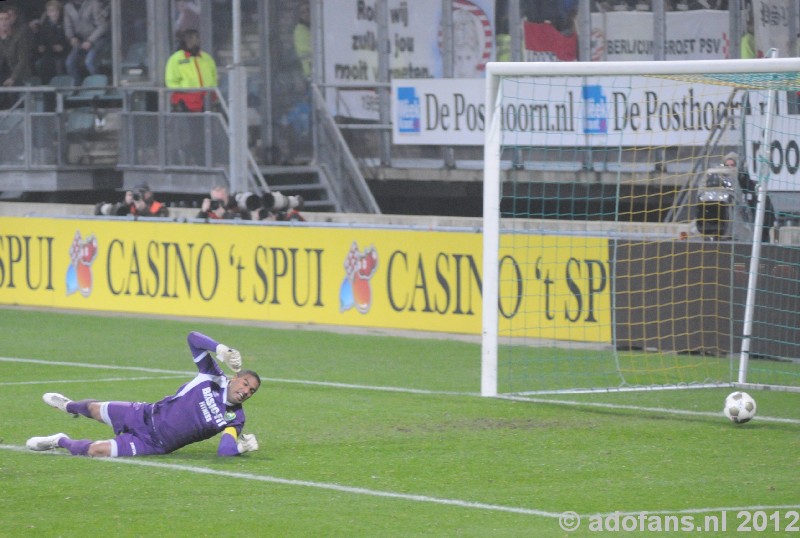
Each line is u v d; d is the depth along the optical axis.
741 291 49.34
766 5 71.81
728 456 33.00
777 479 30.23
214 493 28.55
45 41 88.69
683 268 50.56
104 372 47.59
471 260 56.31
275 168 80.50
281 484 29.50
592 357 50.88
